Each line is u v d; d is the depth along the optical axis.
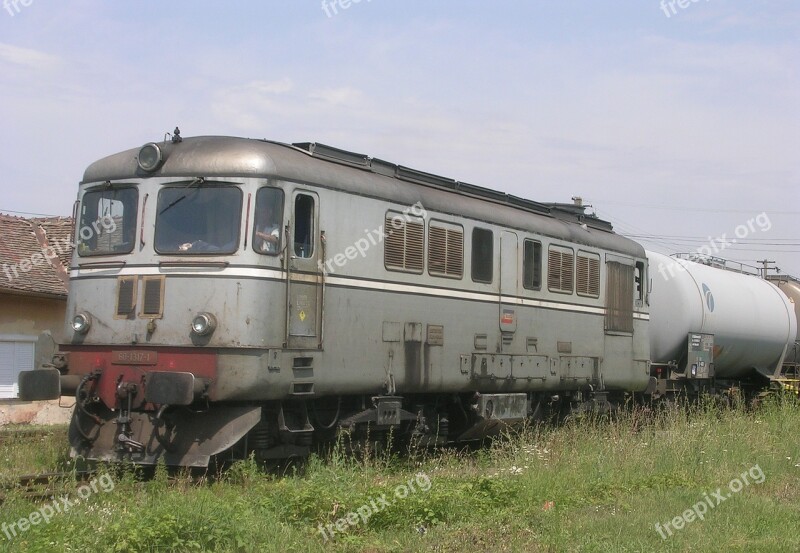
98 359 12.58
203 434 12.01
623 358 20.34
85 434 12.48
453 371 15.29
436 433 15.70
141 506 9.52
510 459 14.38
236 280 11.94
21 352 23.69
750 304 26.00
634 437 16.14
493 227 16.42
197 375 11.90
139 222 12.56
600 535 9.81
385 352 13.89
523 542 9.47
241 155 12.29
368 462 12.92
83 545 8.05
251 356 11.83
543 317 17.70
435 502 10.29
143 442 12.14
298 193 12.55
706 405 22.34
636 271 21.36
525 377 17.05
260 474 11.61
